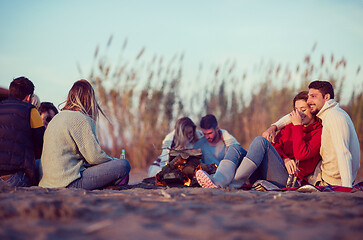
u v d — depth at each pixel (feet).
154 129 30.12
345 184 10.23
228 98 31.50
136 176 25.11
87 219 5.55
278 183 11.41
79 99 11.43
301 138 11.33
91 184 10.77
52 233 4.72
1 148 10.27
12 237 4.50
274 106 30.76
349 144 10.75
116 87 29.22
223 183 10.64
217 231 4.85
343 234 4.79
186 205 6.79
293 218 5.73
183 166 12.25
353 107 29.27
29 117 10.93
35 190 8.90
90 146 10.79
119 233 4.73
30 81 11.57
